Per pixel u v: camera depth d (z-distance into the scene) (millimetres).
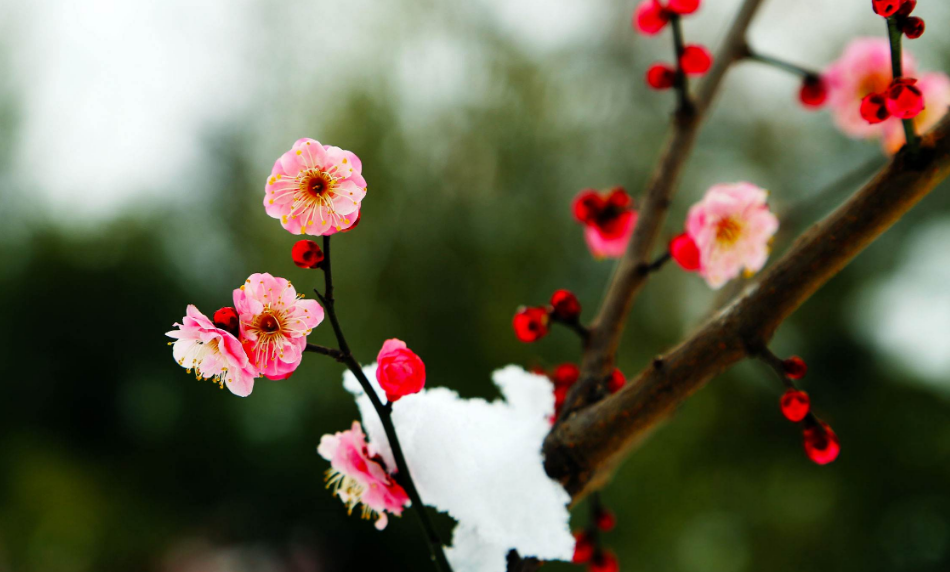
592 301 7195
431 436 1039
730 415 6988
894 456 6430
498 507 1000
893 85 956
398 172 7305
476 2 8258
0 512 8945
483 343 6941
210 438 9102
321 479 7871
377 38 7945
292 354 907
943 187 7324
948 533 5949
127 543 8977
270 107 8828
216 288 10109
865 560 5977
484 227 7348
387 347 985
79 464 9844
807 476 6527
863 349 7324
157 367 10164
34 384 10164
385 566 7852
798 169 8602
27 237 10711
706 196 1401
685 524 6176
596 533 1543
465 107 7781
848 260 963
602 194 1801
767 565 5957
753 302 986
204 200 10570
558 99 8195
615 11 9445
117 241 10742
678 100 1542
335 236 6918
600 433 1025
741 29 1672
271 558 8562
